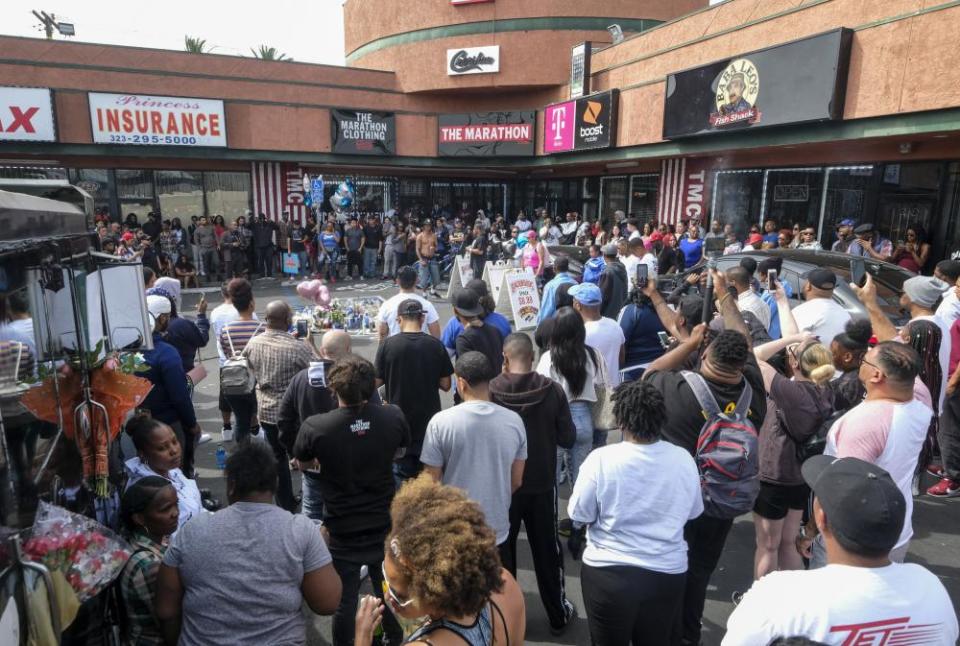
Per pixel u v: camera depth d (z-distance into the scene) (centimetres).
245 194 1902
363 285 1705
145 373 420
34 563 200
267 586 221
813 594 164
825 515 171
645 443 262
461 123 1973
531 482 336
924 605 163
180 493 336
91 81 1588
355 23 2242
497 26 1903
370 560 307
